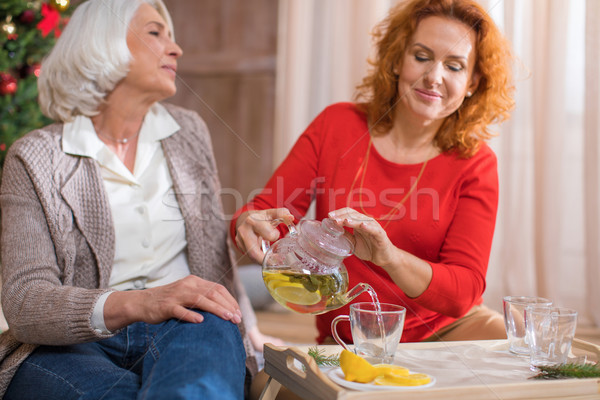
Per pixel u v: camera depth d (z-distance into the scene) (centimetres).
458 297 118
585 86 252
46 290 105
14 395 105
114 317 101
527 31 264
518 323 105
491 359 103
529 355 104
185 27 399
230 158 395
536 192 266
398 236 133
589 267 257
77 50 124
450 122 135
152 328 118
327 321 136
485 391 82
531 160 271
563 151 264
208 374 85
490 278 279
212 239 138
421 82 126
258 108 389
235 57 391
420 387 82
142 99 130
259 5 384
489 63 130
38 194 116
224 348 92
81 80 126
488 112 134
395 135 139
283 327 249
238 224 129
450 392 81
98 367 103
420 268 114
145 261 128
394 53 133
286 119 311
